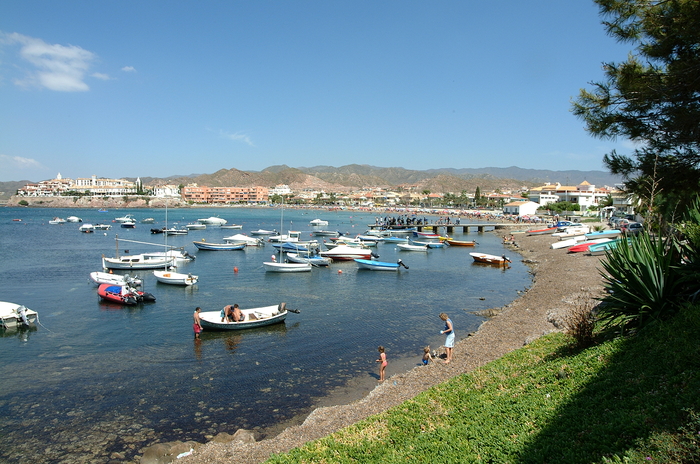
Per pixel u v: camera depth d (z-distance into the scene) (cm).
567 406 1073
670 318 1288
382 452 1130
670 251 1334
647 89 1609
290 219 18675
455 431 1127
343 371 2402
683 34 1516
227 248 8231
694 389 885
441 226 13000
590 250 6225
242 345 2825
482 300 4141
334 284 4984
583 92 1845
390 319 3438
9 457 1617
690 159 1666
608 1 1656
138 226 13700
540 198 18588
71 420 1880
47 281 4959
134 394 2127
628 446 810
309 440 1525
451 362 2211
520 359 1717
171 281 4831
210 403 2039
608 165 1872
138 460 1600
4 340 2914
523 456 916
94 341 2903
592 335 1534
